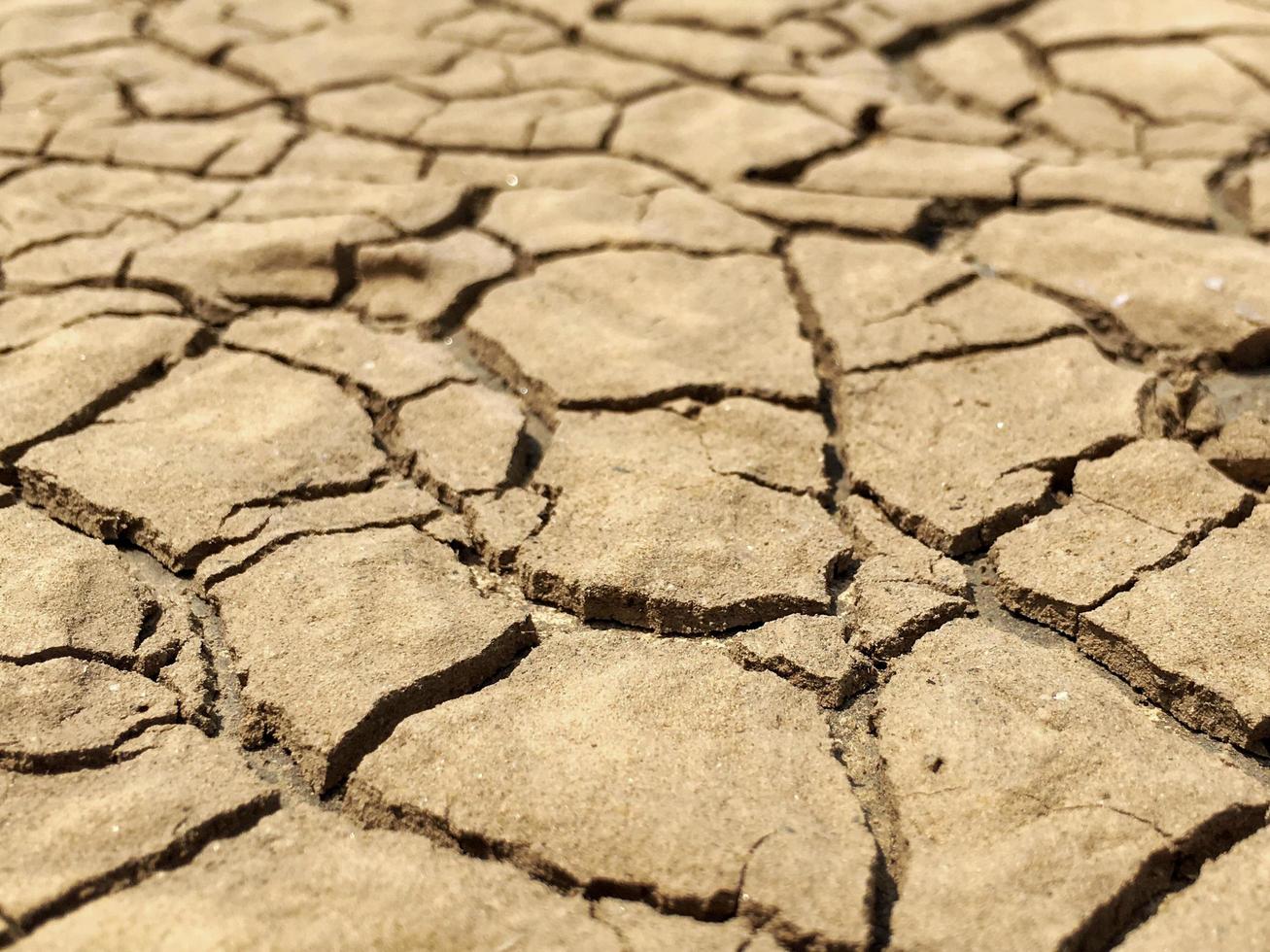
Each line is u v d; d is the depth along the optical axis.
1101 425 0.45
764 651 0.38
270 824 0.33
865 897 0.31
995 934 0.30
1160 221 0.56
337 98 0.68
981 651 0.38
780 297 0.53
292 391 0.48
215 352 0.50
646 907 0.31
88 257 0.55
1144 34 0.70
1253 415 0.46
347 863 0.32
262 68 0.71
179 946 0.30
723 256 0.55
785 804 0.33
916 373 0.49
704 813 0.33
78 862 0.32
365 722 0.35
